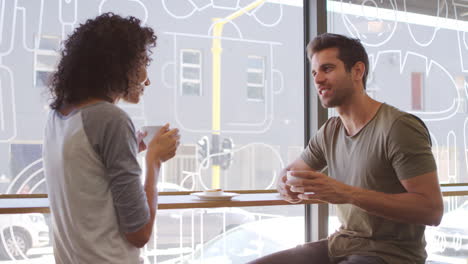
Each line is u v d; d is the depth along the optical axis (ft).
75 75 3.55
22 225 6.24
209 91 7.22
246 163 7.47
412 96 9.03
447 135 9.41
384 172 4.74
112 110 3.44
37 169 6.27
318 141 5.73
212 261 7.36
